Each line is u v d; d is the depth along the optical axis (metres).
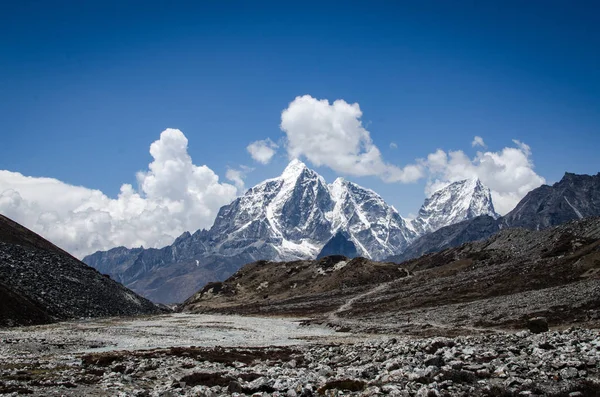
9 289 121.12
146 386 31.98
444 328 90.12
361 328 104.12
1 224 178.00
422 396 21.78
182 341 80.94
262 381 28.31
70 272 170.62
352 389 25.28
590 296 88.50
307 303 195.38
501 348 33.12
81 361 46.59
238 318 159.88
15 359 48.56
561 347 31.41
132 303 184.38
